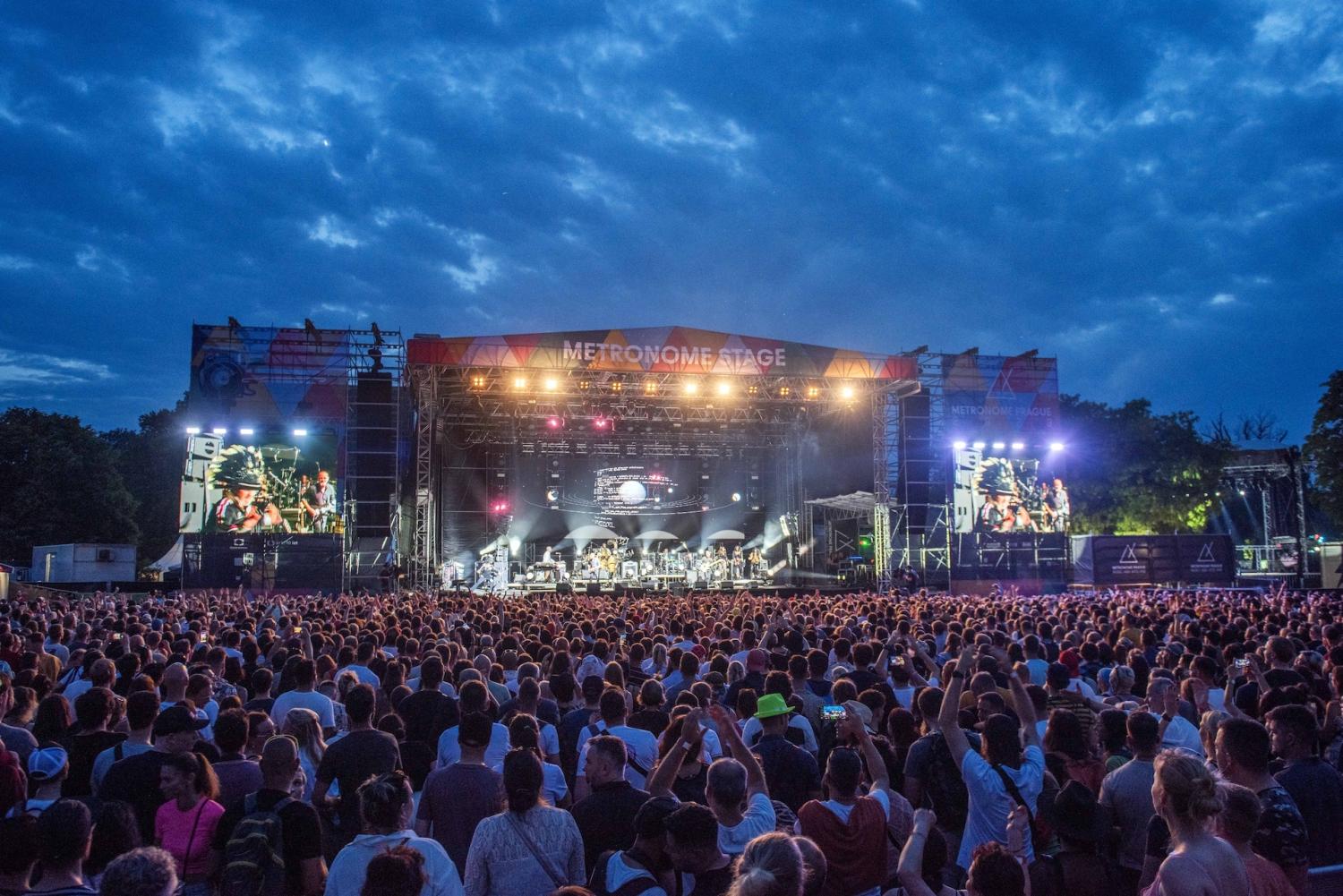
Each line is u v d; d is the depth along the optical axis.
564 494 46.50
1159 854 4.75
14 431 56.44
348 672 9.68
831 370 35.66
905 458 39.12
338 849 6.51
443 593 33.19
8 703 7.52
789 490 47.69
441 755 7.14
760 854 3.25
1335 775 5.35
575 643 12.39
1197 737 7.10
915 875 4.37
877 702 7.84
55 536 56.03
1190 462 48.56
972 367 39.75
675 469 47.38
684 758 5.80
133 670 9.36
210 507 34.75
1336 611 20.64
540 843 4.97
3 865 4.00
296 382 35.47
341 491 35.22
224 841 5.08
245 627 16.75
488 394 40.97
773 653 11.20
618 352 33.88
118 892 3.42
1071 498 50.12
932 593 37.03
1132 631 14.22
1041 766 5.74
